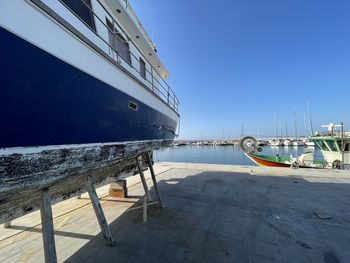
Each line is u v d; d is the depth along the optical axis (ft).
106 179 15.58
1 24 5.32
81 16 10.18
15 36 5.66
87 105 8.51
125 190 21.52
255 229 14.14
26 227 14.58
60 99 7.22
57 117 7.18
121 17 15.06
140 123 13.57
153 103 15.66
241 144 49.16
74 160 8.02
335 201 19.66
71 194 12.14
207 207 18.37
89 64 8.50
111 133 10.30
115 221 15.52
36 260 10.72
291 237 13.05
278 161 44.29
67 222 15.37
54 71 6.89
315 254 11.23
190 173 33.68
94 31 10.07
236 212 17.16
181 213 17.02
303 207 18.16
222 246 12.04
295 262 10.55
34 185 6.63
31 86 6.20
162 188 24.91
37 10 6.31
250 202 19.58
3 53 5.43
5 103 5.60
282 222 15.20
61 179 7.65
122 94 11.04
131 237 13.11
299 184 26.09
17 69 5.79
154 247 11.96
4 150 5.66
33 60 6.18
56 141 7.21
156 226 14.64
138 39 18.10
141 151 14.01
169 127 20.79
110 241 12.17
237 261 10.64
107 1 13.41
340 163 38.29
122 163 15.75
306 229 14.10
